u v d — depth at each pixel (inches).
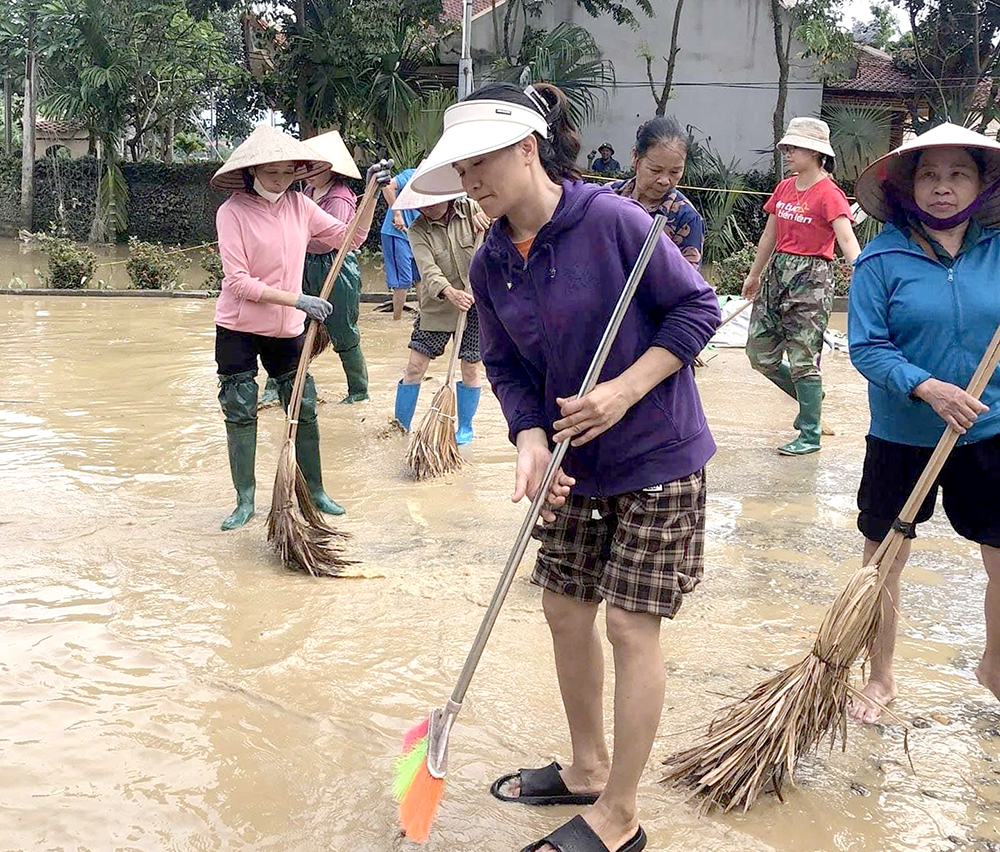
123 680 130.7
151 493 210.2
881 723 124.7
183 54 1032.2
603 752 109.7
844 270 579.8
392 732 120.0
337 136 271.9
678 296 95.0
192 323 454.6
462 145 89.4
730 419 289.0
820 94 954.1
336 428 269.0
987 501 116.0
